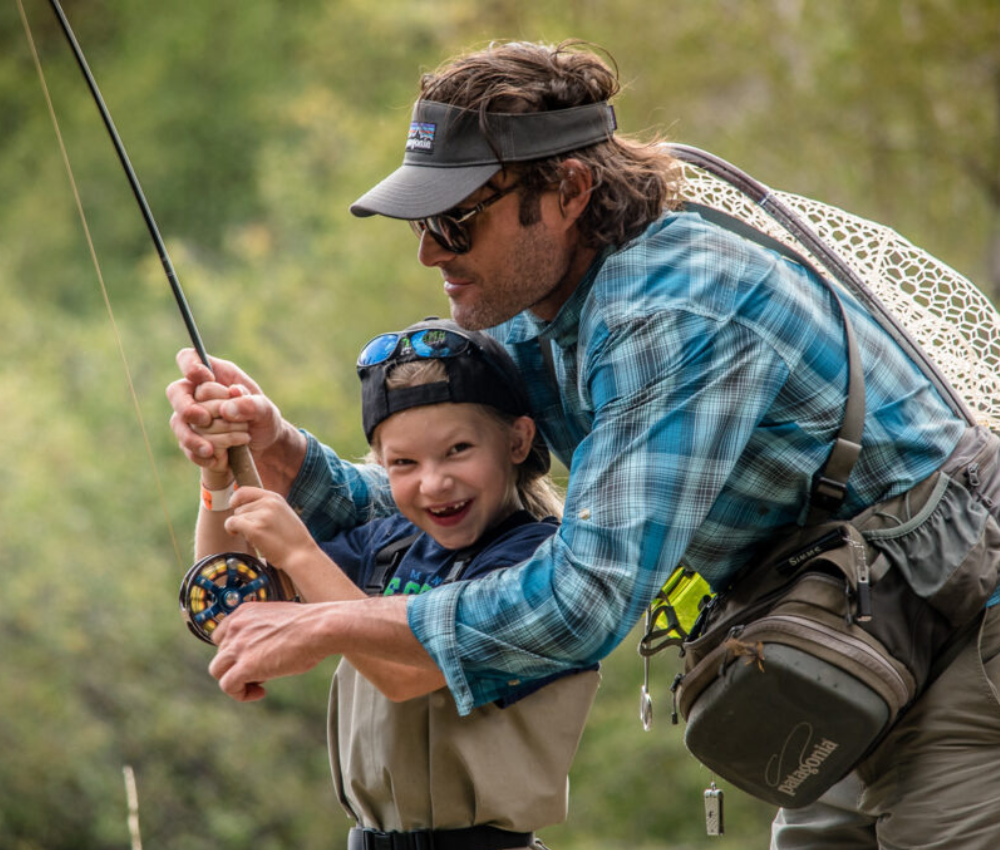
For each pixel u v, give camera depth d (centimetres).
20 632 3397
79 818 3294
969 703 680
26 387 3866
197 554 759
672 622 755
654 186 676
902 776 702
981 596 671
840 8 2856
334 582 665
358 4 4400
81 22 6719
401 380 724
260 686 652
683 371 630
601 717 3259
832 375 662
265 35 6278
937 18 2773
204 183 6125
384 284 3538
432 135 663
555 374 751
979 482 690
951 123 2859
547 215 668
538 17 3127
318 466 801
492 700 690
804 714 659
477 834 713
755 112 2928
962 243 2909
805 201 830
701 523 657
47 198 6053
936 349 813
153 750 3378
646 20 2928
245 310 3666
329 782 3462
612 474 627
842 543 666
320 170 4247
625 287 651
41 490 3528
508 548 729
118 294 5722
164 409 3900
